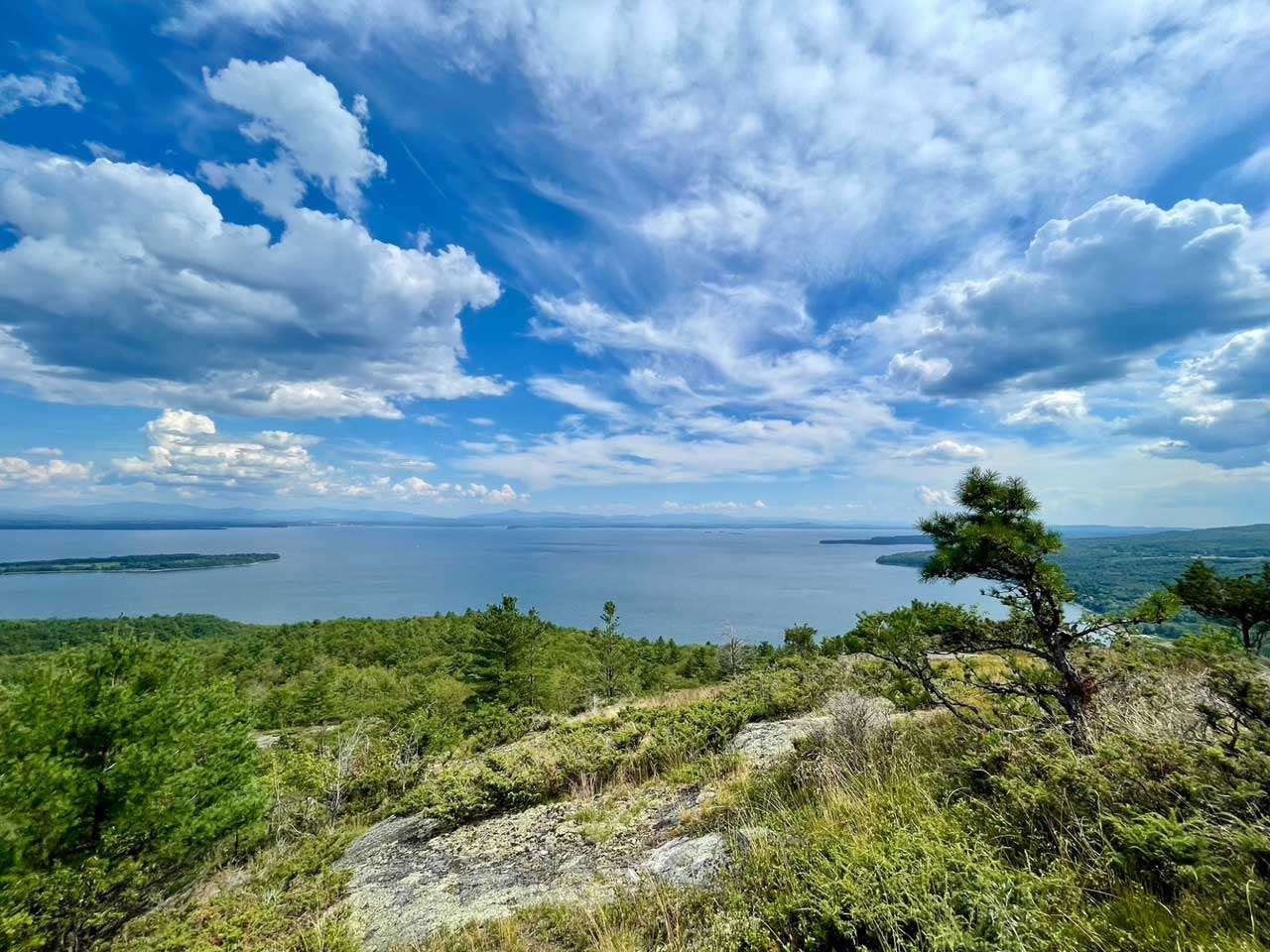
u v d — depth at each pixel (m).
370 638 89.44
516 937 4.29
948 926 2.59
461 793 7.94
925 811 4.03
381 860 6.86
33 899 7.78
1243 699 3.64
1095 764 3.68
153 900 9.33
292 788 13.41
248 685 69.50
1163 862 2.85
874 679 8.08
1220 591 7.00
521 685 40.75
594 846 6.02
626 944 3.73
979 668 7.18
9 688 10.59
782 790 5.95
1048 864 3.17
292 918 5.55
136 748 10.84
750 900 3.80
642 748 8.93
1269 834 2.72
